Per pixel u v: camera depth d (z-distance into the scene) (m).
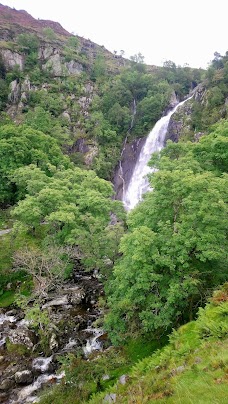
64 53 92.19
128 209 56.31
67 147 67.19
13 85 77.12
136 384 11.72
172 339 14.18
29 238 33.50
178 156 29.83
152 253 16.59
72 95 80.62
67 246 26.56
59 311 25.03
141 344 18.11
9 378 18.48
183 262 16.75
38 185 31.20
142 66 97.81
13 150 41.81
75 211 26.77
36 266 25.75
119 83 81.69
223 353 10.04
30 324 23.17
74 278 30.50
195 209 17.52
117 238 24.06
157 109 73.62
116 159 67.38
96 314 25.05
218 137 26.80
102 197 29.19
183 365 10.83
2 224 38.47
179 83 94.31
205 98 66.56
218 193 17.67
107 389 13.72
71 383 15.23
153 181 19.91
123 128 73.75
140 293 16.98
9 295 27.58
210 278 18.31
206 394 8.12
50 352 20.80
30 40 91.50
